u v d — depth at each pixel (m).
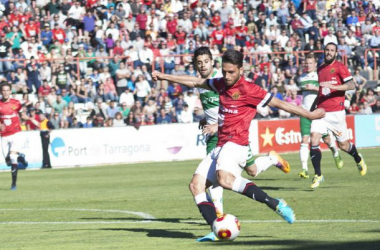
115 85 45.00
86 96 43.41
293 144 41.44
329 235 11.86
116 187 24.38
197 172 11.82
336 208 16.05
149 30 48.69
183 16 49.78
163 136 38.66
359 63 51.97
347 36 53.16
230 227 11.21
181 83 12.07
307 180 24.48
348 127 42.31
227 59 11.30
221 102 11.73
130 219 15.76
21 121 38.75
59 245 11.81
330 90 20.92
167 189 22.81
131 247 11.28
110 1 50.03
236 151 11.52
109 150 37.53
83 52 45.69
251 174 12.59
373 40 53.28
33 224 15.51
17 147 25.64
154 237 12.58
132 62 45.88
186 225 14.37
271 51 50.38
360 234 11.84
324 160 34.03
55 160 36.69
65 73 43.69
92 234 13.32
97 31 47.06
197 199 11.66
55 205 19.48
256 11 54.03
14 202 20.73
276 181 24.42
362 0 56.94
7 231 14.36
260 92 11.46
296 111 11.38
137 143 38.09
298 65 48.62
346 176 25.14
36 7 47.72
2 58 44.50
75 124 40.44
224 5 51.69
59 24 47.00
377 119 43.75
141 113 41.69
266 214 15.56
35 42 45.59
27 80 43.00
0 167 36.03
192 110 43.56
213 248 10.82
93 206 18.81
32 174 32.75
